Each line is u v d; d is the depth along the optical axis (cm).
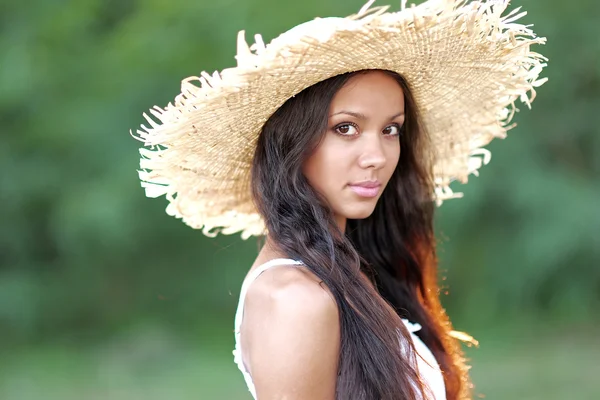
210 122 196
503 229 878
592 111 857
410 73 207
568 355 777
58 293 1008
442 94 224
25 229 1009
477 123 237
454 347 248
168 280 998
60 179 966
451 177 252
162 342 912
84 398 729
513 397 660
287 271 182
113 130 923
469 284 906
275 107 193
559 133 861
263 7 848
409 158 232
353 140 192
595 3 823
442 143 244
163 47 902
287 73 183
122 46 918
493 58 211
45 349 941
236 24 861
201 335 941
